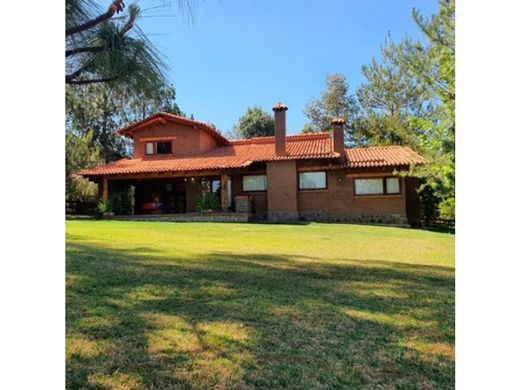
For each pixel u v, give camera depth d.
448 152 13.68
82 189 26.14
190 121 23.50
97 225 15.90
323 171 21.58
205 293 5.26
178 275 6.29
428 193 23.06
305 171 21.77
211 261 7.87
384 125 31.64
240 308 4.64
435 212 23.70
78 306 4.46
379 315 4.54
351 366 3.19
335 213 21.25
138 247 9.74
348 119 39.56
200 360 3.21
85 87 2.56
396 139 31.59
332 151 21.47
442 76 13.73
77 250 8.47
